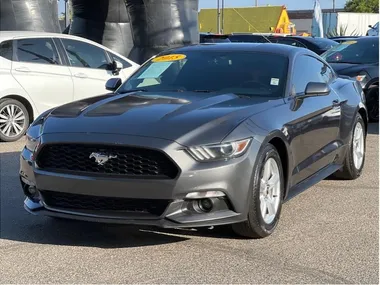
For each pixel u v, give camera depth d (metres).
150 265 4.48
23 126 9.80
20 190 6.74
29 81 9.72
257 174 4.73
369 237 5.13
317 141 5.97
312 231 5.28
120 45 17.53
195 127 4.60
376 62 12.40
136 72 6.45
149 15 14.95
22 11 14.13
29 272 4.35
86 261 4.56
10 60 9.63
